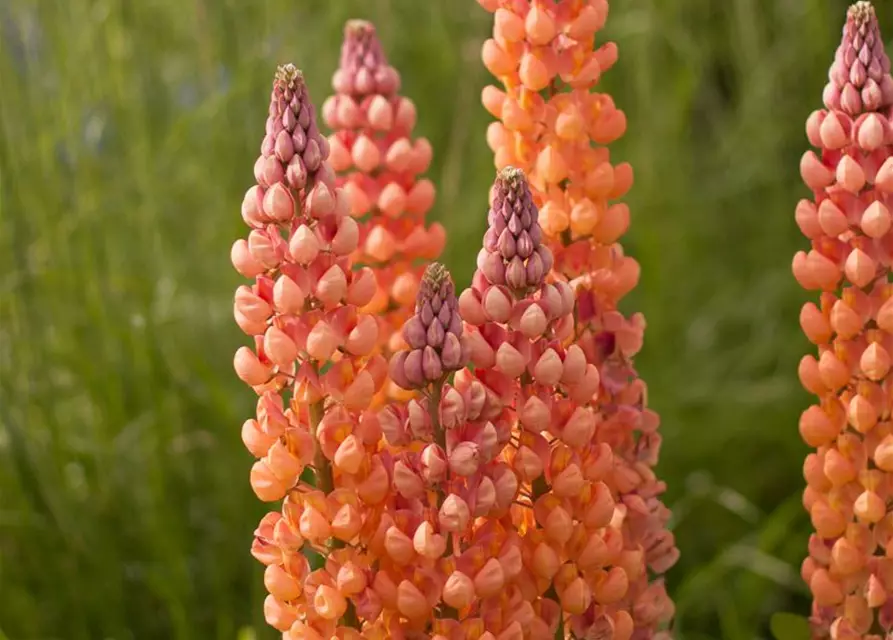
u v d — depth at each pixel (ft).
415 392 3.44
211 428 5.29
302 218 3.11
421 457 3.12
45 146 4.91
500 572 3.12
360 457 3.11
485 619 3.17
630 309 6.69
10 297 4.72
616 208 3.35
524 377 3.18
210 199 5.92
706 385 6.42
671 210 6.98
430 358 3.09
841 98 3.30
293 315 3.12
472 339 3.12
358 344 3.12
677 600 4.80
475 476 3.12
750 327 7.23
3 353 4.83
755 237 7.34
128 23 5.45
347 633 3.16
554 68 3.31
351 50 3.55
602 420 3.39
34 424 5.04
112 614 4.74
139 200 5.59
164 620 4.85
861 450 3.37
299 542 3.16
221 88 5.48
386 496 3.16
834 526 3.40
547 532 3.18
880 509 3.35
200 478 5.30
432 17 6.93
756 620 5.35
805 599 5.51
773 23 7.50
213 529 5.02
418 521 3.12
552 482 3.18
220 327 5.77
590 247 3.36
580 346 3.36
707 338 6.81
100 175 5.51
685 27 7.52
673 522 4.96
